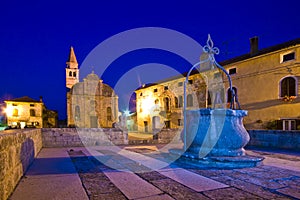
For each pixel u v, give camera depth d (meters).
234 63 19.16
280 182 4.04
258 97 17.44
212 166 5.36
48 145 10.00
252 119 17.80
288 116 15.47
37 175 4.58
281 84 16.05
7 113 35.94
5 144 3.11
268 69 16.81
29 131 5.65
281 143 9.80
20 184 3.92
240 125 5.99
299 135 9.08
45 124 41.03
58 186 3.80
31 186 3.79
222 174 4.64
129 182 4.05
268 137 10.39
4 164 3.05
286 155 7.48
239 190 3.58
